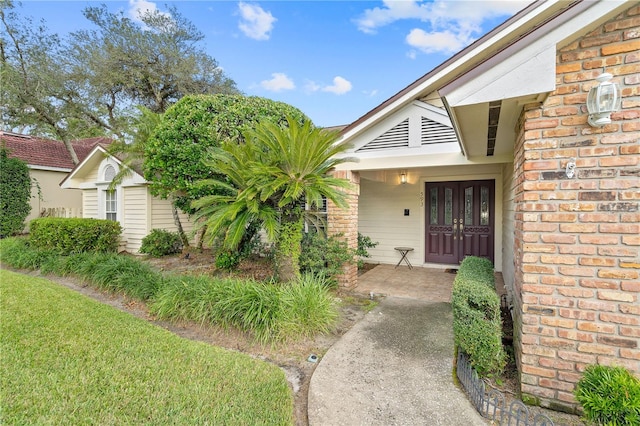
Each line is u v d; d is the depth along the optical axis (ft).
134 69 56.54
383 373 10.18
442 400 8.75
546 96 8.67
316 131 15.15
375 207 30.25
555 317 8.64
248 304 13.39
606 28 8.20
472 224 26.91
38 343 11.95
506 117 10.75
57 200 49.03
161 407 8.45
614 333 8.05
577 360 8.40
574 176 8.47
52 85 49.88
